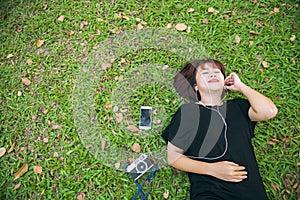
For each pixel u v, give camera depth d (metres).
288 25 3.09
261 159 2.61
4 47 3.15
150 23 3.14
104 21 3.18
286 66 2.91
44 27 3.21
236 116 2.45
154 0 3.24
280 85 2.85
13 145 2.75
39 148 2.73
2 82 3.00
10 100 2.93
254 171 2.30
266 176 2.55
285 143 2.66
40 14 3.27
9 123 2.84
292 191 2.49
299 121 2.72
